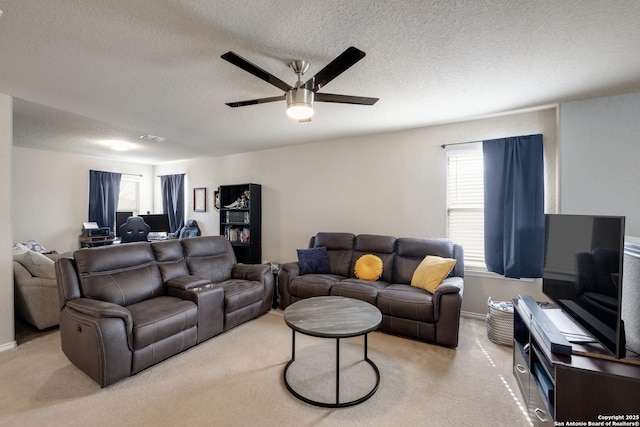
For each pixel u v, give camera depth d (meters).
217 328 2.89
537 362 1.76
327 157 4.48
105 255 2.69
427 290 2.99
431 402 1.92
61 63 2.06
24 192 4.86
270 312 3.61
